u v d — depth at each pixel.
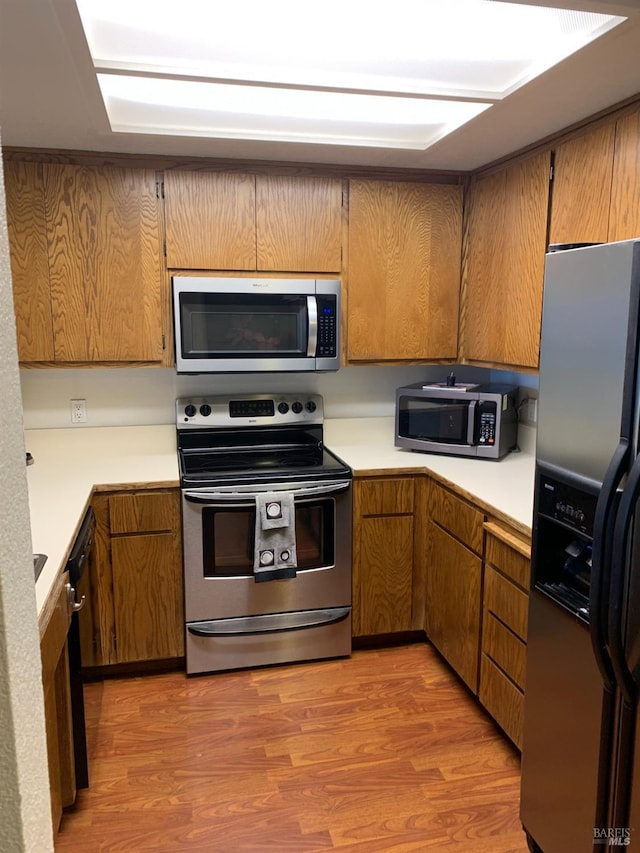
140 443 3.05
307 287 2.75
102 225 2.60
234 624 2.66
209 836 1.86
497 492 2.33
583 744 1.52
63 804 1.87
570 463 1.51
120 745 2.24
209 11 1.45
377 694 2.55
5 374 0.52
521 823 1.86
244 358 2.73
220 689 2.58
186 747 2.23
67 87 1.84
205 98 2.01
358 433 3.29
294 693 2.55
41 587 1.50
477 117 2.10
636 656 1.33
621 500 1.27
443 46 1.62
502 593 2.14
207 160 2.64
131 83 1.87
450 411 2.87
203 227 2.68
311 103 2.05
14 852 0.54
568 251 1.49
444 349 3.03
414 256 2.92
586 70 1.71
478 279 2.87
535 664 1.71
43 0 1.34
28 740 0.56
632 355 1.28
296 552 2.68
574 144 2.18
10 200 2.50
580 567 1.62
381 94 1.90
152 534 2.55
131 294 2.67
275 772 2.12
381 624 2.85
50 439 2.95
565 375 1.51
